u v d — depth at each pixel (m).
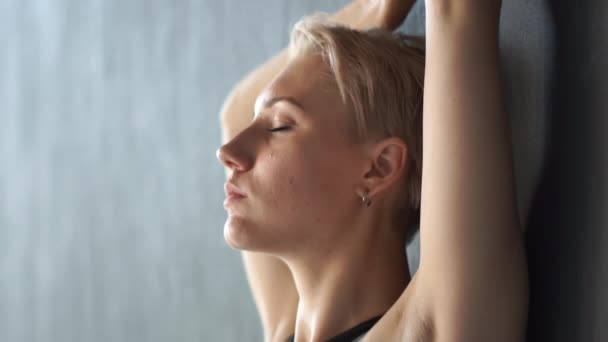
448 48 1.08
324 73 1.35
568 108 1.16
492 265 1.06
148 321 3.05
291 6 2.38
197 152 2.82
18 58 3.71
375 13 1.57
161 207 2.98
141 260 3.08
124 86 3.15
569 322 1.13
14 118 3.73
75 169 3.41
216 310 2.74
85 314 3.37
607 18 1.07
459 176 1.06
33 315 3.62
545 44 1.25
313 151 1.32
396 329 1.17
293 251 1.35
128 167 3.14
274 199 1.32
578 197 1.12
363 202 1.33
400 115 1.34
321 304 1.35
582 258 1.10
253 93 1.72
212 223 2.75
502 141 1.07
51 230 3.54
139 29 3.07
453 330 1.08
